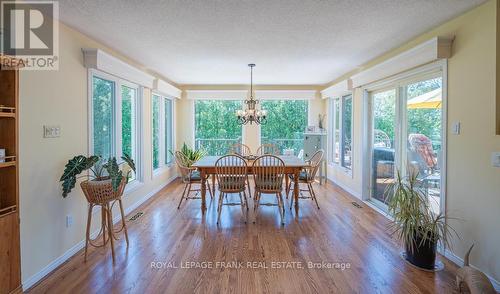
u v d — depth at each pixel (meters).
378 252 2.66
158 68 4.56
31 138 2.12
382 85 3.85
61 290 2.05
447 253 2.56
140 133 4.31
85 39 2.86
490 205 2.13
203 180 3.83
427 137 3.02
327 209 4.00
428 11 2.31
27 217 2.09
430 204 2.96
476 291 1.67
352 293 2.02
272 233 3.12
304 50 3.49
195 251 2.67
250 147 6.57
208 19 2.50
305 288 2.08
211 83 6.20
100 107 3.29
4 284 1.81
